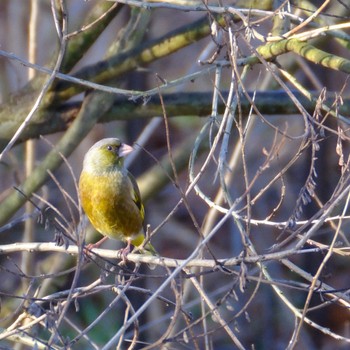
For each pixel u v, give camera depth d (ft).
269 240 63.52
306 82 60.03
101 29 38.68
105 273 27.84
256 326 61.00
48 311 27.02
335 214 51.70
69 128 40.32
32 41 44.52
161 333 55.21
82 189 36.06
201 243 24.57
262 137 65.87
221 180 29.50
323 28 30.99
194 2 32.81
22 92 40.86
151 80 71.56
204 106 40.78
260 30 56.49
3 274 56.13
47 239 58.13
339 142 26.68
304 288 26.48
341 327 59.82
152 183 46.42
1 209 40.86
